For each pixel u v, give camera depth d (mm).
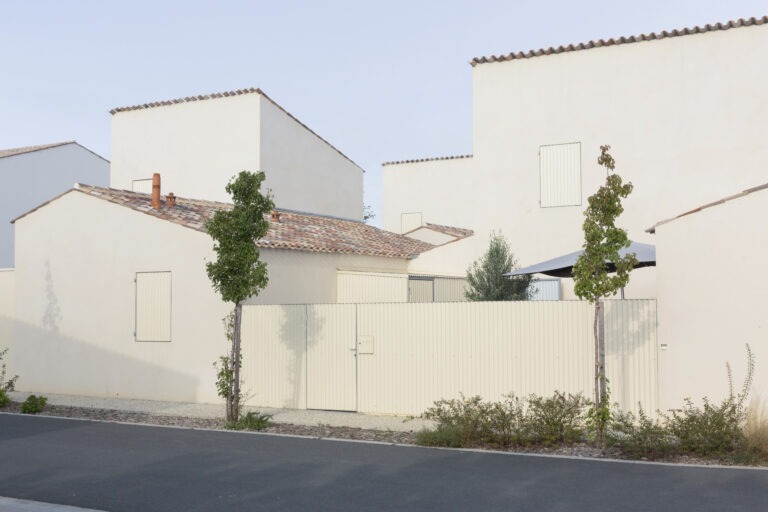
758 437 11109
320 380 16906
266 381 17531
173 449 12250
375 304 16375
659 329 13844
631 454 11453
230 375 15086
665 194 20750
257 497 8938
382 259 23719
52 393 20797
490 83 23062
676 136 20719
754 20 19922
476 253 23016
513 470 10398
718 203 13422
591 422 12305
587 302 14469
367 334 16453
